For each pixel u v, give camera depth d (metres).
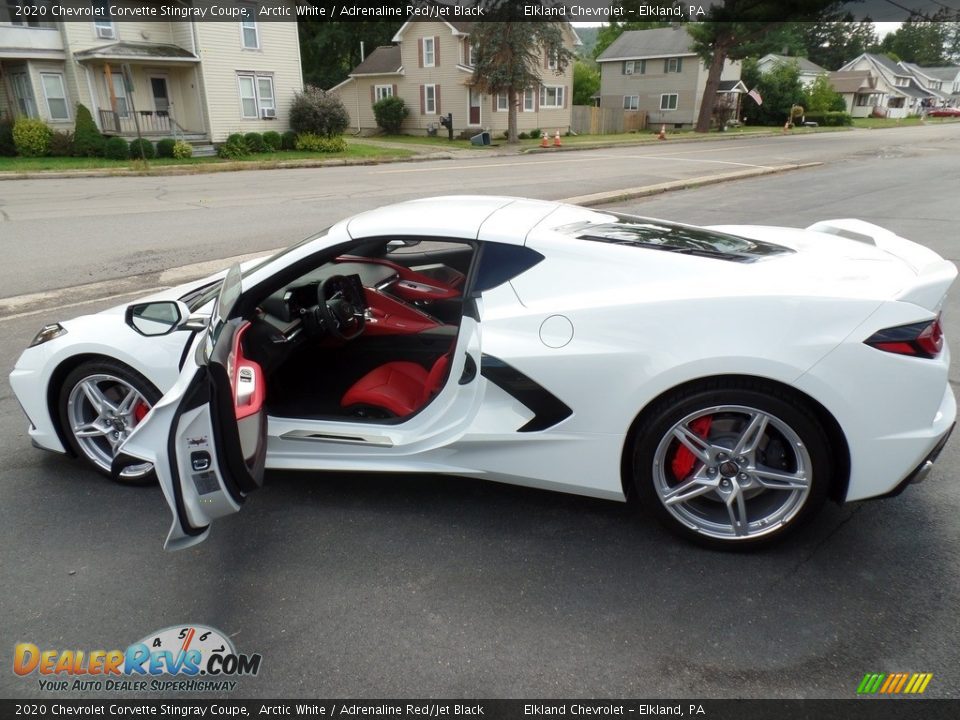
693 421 2.66
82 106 24.00
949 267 2.66
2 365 5.06
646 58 50.47
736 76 52.50
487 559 2.83
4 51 23.53
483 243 2.87
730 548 2.78
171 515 3.18
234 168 22.53
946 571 2.67
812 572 2.69
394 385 3.31
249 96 28.06
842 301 2.46
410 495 3.30
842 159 22.16
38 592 2.68
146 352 3.19
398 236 2.95
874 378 2.43
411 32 37.91
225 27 26.66
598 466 2.77
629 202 13.09
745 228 3.64
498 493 3.31
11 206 13.27
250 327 3.14
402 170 20.61
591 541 2.93
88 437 3.44
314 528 3.06
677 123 50.12
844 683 2.18
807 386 2.43
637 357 2.59
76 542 2.98
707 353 2.50
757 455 2.71
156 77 26.95
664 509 2.76
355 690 2.21
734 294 2.53
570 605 2.55
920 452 2.48
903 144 29.83
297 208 12.65
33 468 3.62
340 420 3.14
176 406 2.23
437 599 2.61
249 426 2.51
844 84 74.38
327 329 3.39
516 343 2.73
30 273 7.83
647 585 2.65
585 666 2.28
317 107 27.98
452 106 37.72
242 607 2.59
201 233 10.14
